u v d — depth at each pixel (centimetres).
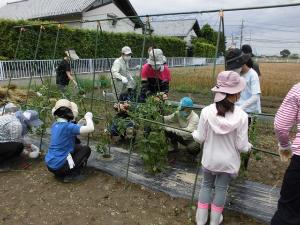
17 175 489
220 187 347
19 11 2875
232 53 413
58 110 457
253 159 564
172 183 452
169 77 618
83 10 2352
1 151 497
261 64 3338
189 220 375
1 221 372
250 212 384
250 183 454
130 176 473
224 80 323
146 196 425
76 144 488
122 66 679
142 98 594
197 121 503
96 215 384
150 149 455
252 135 441
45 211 393
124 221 372
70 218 378
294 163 261
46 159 457
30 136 640
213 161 335
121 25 2514
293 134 569
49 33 1546
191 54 2392
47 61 1351
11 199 420
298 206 263
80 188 448
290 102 266
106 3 2583
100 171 493
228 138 329
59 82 877
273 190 435
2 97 803
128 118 502
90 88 1120
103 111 719
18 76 1316
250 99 439
